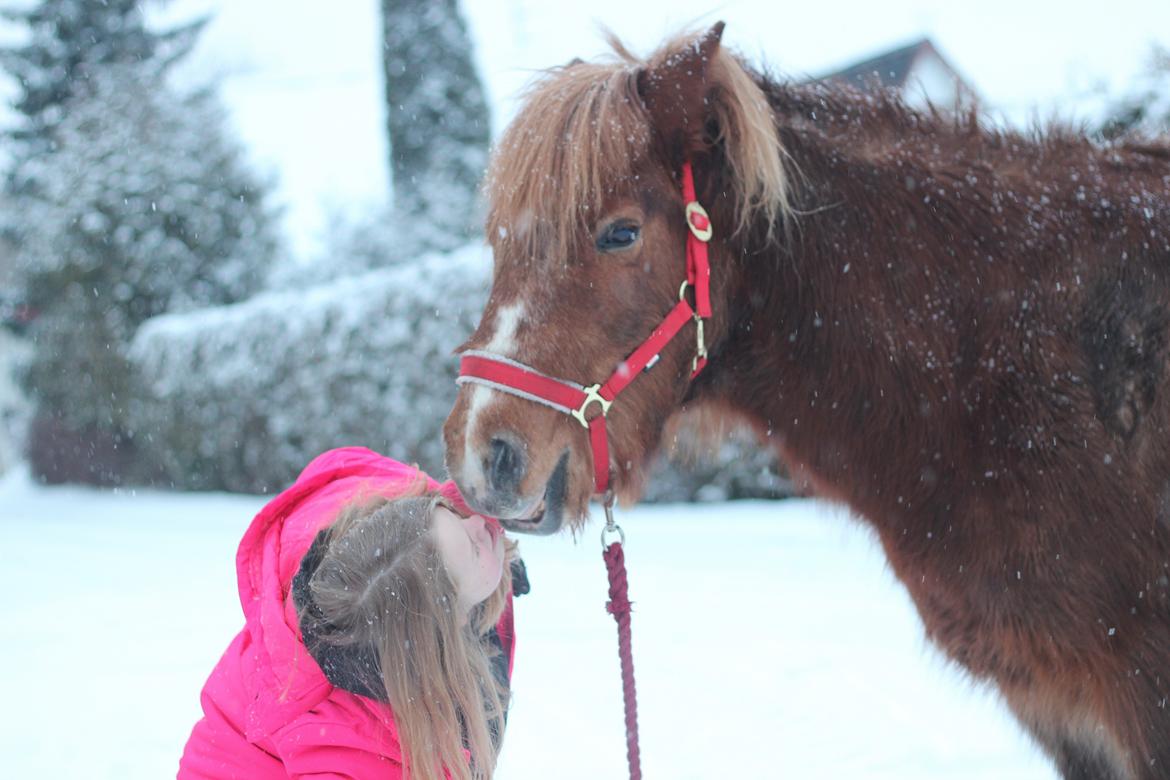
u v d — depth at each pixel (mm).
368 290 10086
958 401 1930
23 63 21703
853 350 1995
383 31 15734
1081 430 1843
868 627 4520
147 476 13820
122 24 22281
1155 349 1864
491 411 1841
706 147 1989
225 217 15562
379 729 1714
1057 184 2027
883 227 2008
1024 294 1924
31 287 15023
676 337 1967
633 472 2002
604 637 4586
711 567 5934
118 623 5375
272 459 11250
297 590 1756
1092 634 1836
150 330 13328
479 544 1794
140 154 15094
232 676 1822
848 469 2055
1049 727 2057
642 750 3236
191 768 1808
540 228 1867
